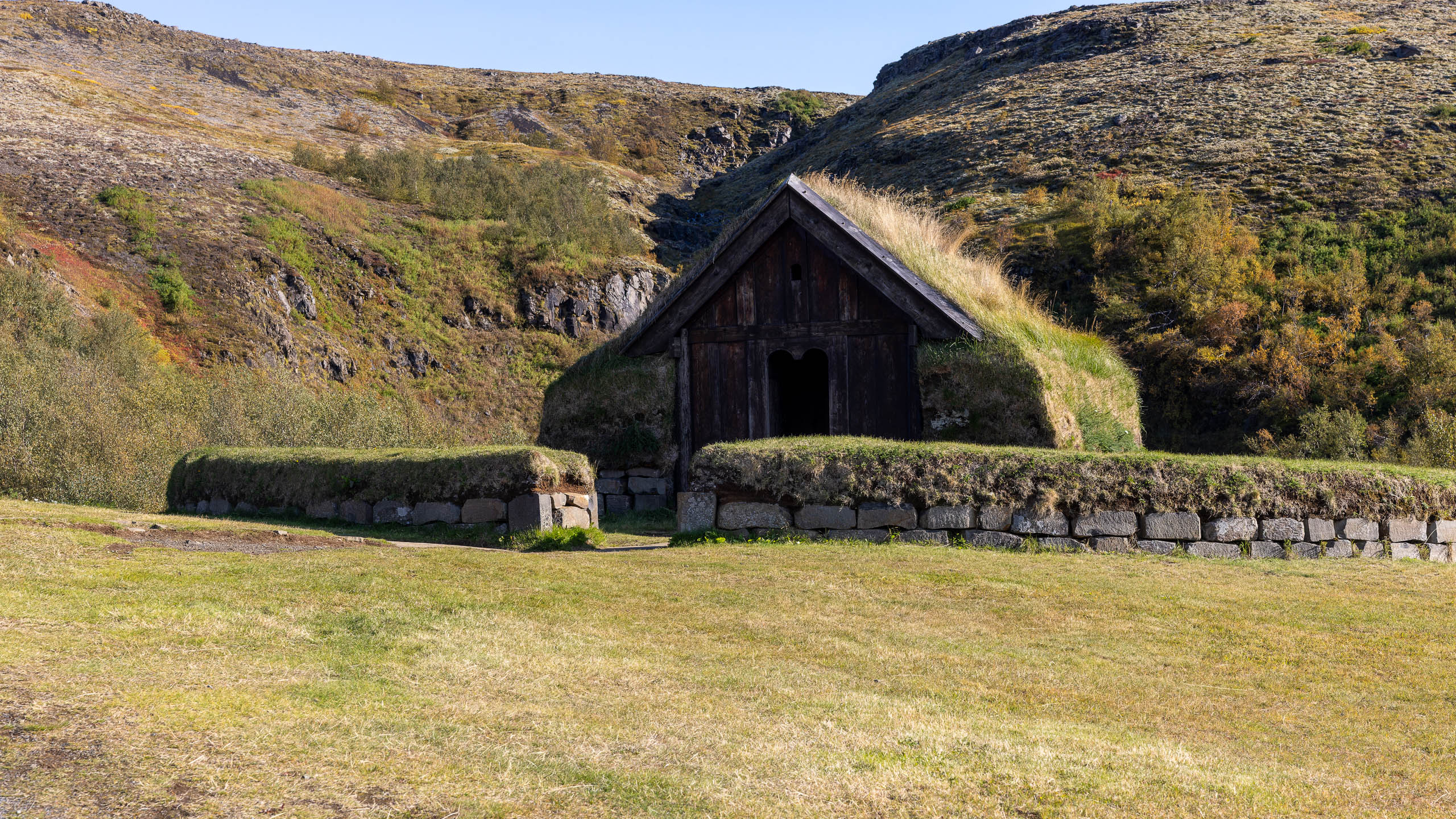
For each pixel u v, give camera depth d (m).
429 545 10.21
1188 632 7.03
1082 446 14.71
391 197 61.00
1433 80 63.81
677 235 80.25
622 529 13.49
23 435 20.94
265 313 42.88
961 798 4.01
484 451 11.35
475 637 6.30
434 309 51.19
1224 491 9.79
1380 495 10.04
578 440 16.17
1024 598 7.80
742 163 117.06
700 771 4.18
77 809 3.33
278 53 114.38
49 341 32.22
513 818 3.59
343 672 5.32
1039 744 4.73
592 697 5.24
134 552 8.23
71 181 47.50
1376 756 4.86
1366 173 53.47
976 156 69.12
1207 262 46.94
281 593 7.11
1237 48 76.94
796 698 5.39
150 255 43.28
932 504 10.00
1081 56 85.81
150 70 91.94
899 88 105.00
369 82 114.81
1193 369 42.88
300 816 3.43
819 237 15.13
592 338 53.66
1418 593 8.16
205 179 52.44
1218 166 57.78
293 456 12.84
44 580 6.71
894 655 6.38
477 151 89.44
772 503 10.38
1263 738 5.11
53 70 78.31
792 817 3.75
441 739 4.33
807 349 15.28
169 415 24.42
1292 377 39.75
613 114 119.19
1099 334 45.69
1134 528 9.73
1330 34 76.69
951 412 14.07
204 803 3.46
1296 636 6.93
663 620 7.07
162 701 4.42
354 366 44.72
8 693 4.30
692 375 15.89
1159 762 4.57
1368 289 44.62
